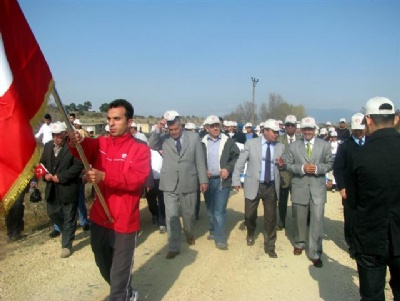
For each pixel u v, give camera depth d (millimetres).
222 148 7160
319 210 6180
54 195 6539
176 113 6539
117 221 4039
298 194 6480
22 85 3115
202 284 5469
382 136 3543
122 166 4062
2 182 3049
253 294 5180
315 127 6512
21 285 5332
